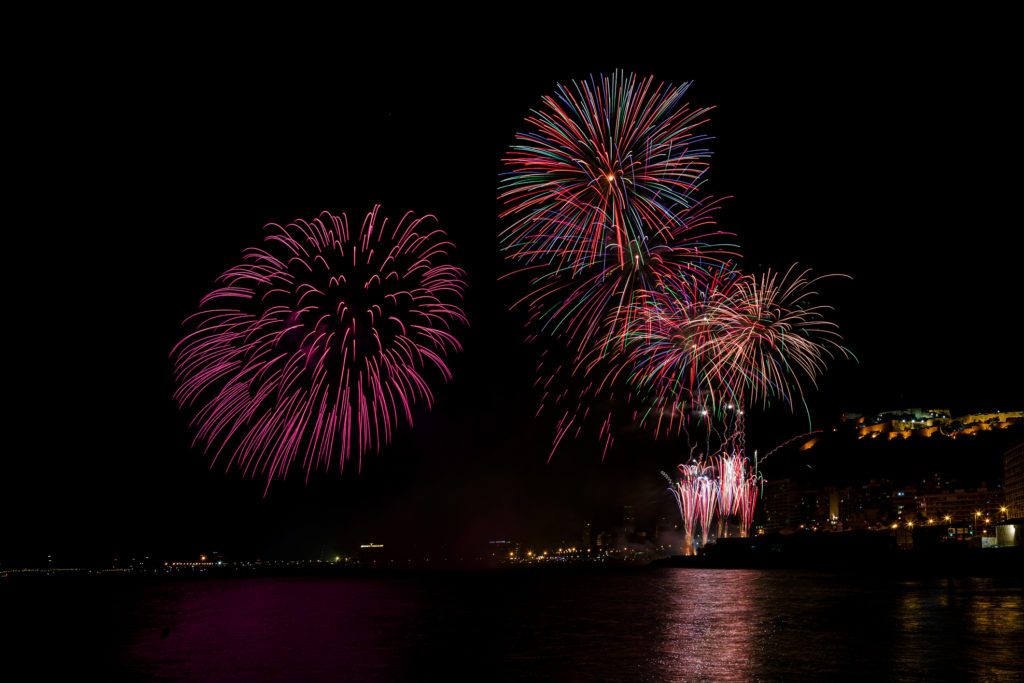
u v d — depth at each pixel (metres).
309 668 28.56
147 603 71.12
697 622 43.69
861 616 44.59
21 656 33.41
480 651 32.59
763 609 51.69
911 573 116.88
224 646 35.69
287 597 76.94
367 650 33.41
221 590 95.75
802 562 162.00
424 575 156.00
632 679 25.09
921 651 29.80
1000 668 25.80
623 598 68.06
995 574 107.81
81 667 29.92
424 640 36.81
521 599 69.06
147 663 30.67
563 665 28.27
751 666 27.17
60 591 102.19
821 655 29.39
